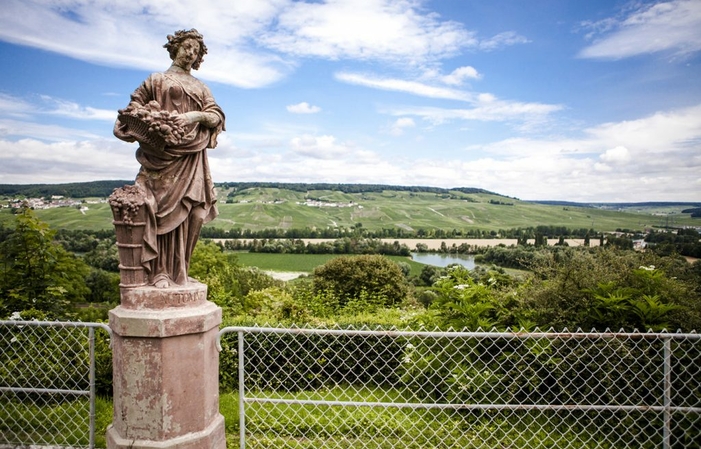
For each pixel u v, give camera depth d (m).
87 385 6.44
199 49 3.79
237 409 6.00
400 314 9.70
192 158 3.64
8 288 7.48
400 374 7.03
